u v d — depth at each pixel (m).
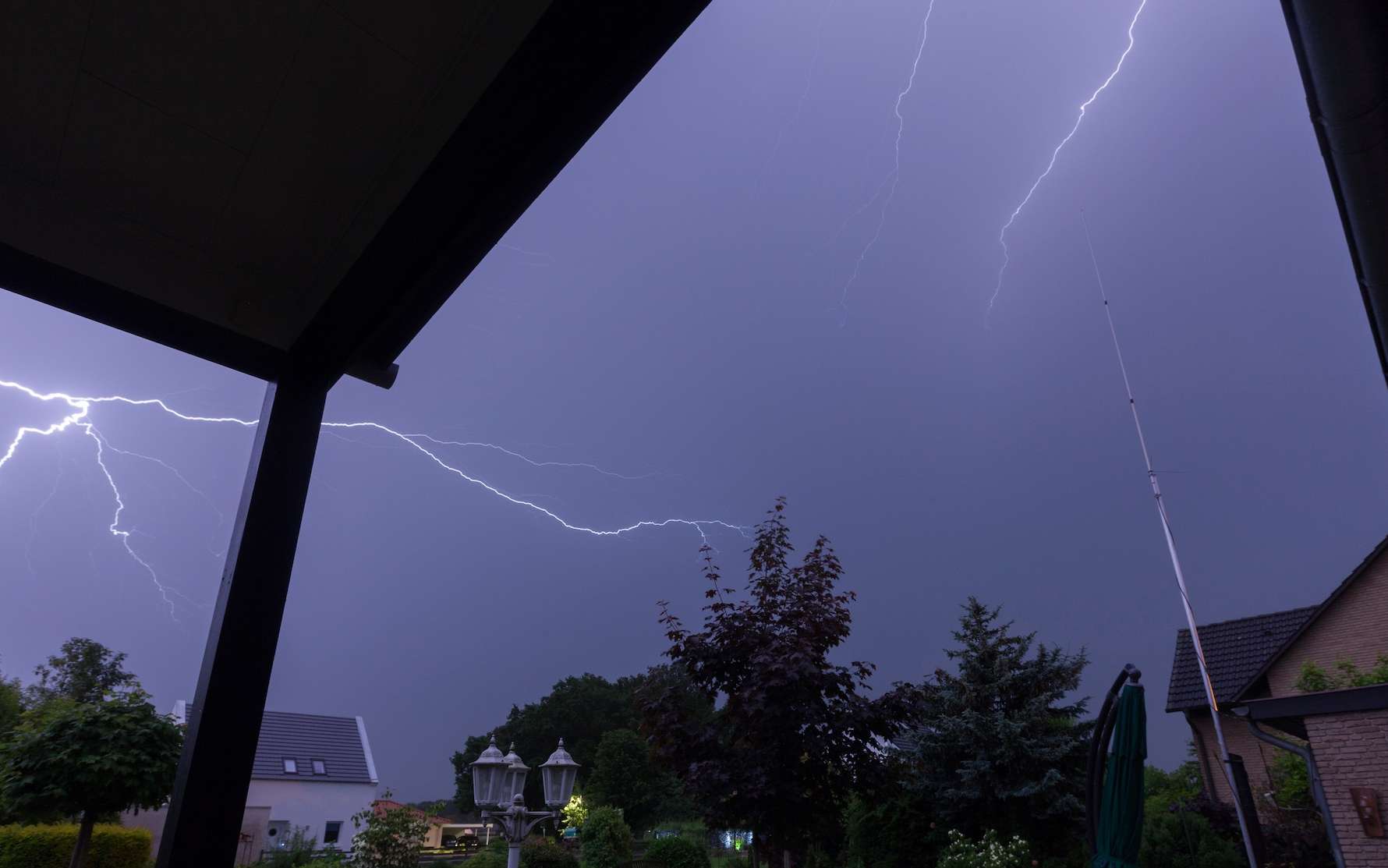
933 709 11.02
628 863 14.00
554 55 2.19
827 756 6.61
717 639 7.11
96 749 8.09
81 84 2.31
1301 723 8.20
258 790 23.84
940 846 9.62
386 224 2.73
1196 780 18.25
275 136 2.46
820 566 7.53
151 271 2.92
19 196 2.64
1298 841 9.71
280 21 2.15
